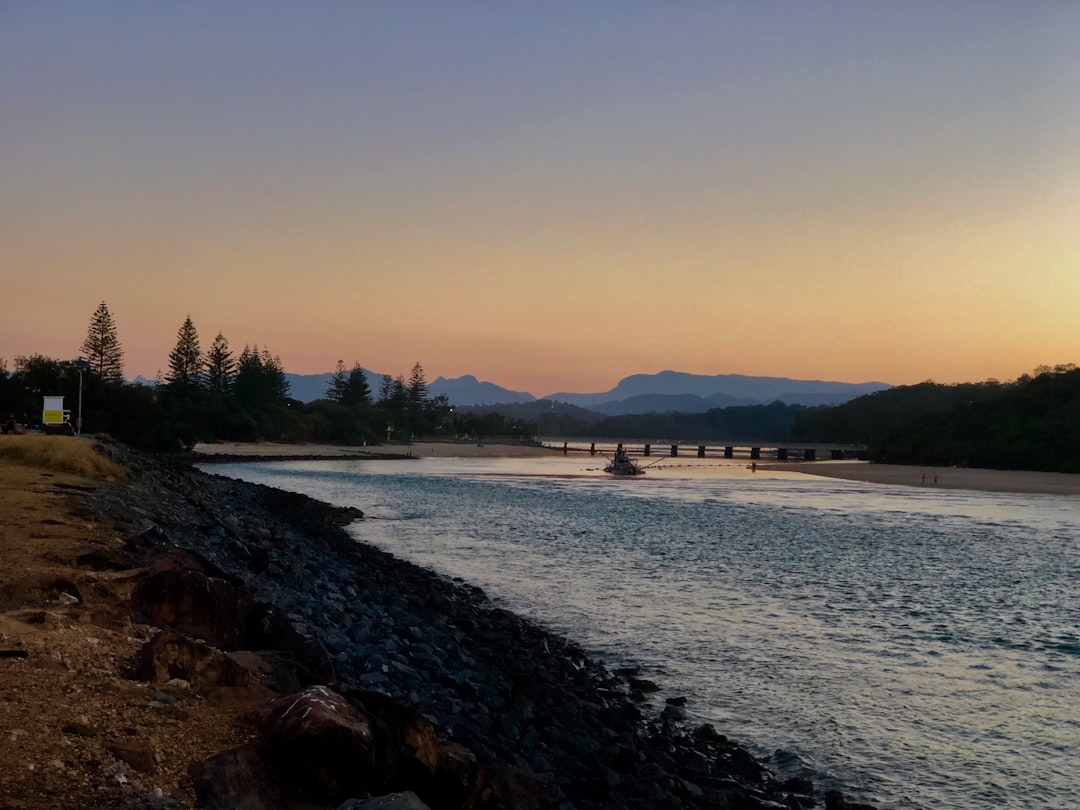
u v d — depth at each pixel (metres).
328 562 27.69
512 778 8.17
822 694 16.95
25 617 8.25
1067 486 98.44
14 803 4.77
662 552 36.84
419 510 57.56
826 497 79.25
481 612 23.02
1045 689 17.50
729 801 11.66
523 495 73.94
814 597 26.88
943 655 20.05
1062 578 31.78
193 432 127.06
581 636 21.25
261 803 5.87
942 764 13.63
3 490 21.12
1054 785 12.91
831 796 12.05
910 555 37.81
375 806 5.81
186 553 12.88
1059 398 155.88
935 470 133.12
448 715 12.27
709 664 18.91
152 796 5.24
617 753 12.61
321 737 6.28
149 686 7.02
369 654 14.11
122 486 29.53
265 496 55.03
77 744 5.67
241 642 9.65
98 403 94.44
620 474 117.62
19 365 98.25
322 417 187.25
